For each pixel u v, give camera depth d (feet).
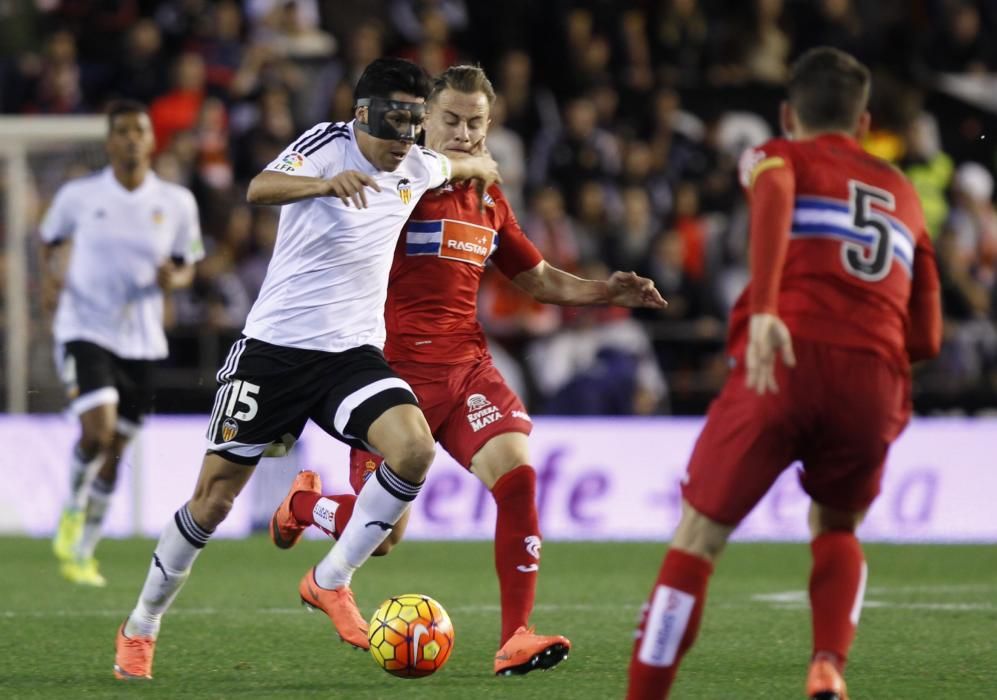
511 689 59.52
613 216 161.07
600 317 148.66
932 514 139.85
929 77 190.08
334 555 66.03
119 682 61.21
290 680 61.72
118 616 83.87
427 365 69.41
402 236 69.31
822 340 48.78
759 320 46.60
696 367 150.82
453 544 130.93
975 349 156.25
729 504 48.29
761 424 48.29
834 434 49.16
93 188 108.47
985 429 140.56
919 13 200.34
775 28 189.06
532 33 187.52
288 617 82.94
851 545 51.93
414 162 64.69
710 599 94.32
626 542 133.80
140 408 108.78
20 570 110.73
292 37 188.14
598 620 83.41
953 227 165.07
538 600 93.61
